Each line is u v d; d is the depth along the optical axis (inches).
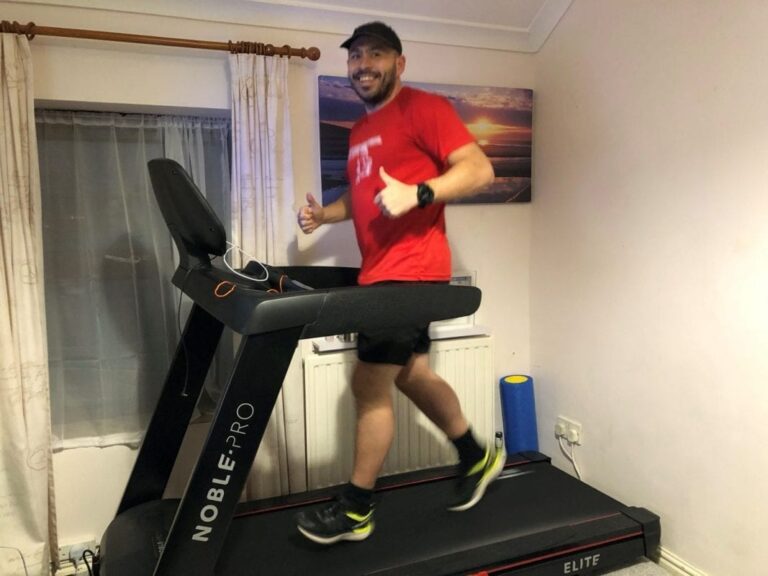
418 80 90.0
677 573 75.0
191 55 78.0
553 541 69.8
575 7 86.4
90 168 80.2
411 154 64.7
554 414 98.0
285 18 81.6
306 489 86.0
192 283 62.7
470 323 95.1
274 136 79.5
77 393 82.5
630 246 80.2
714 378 69.7
